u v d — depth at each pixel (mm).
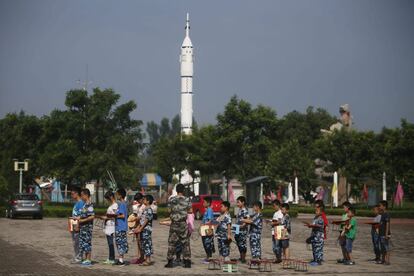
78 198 20578
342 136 72062
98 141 64188
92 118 63156
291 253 25078
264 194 78438
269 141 69625
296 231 38219
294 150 82000
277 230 20656
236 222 21078
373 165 70375
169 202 20172
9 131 74312
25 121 73250
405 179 65562
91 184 76688
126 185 63281
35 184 79188
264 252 25281
